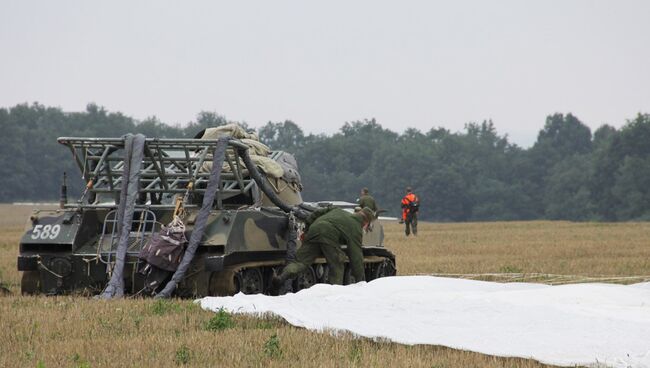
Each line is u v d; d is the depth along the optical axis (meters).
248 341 30.83
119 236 45.94
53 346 30.16
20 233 153.00
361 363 27.88
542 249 95.75
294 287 49.75
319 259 51.22
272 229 47.59
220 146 46.53
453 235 132.38
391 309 35.97
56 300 42.91
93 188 48.56
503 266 72.75
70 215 47.84
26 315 36.84
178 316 36.56
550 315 33.06
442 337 31.41
